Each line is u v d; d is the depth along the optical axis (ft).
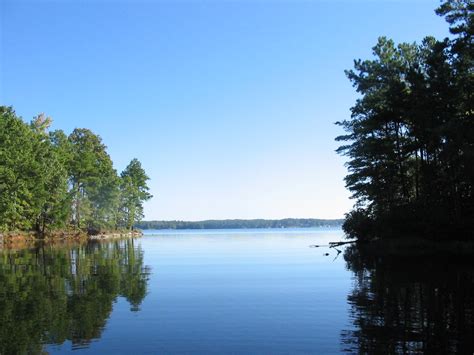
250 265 106.52
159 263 111.65
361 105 153.07
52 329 41.91
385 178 146.51
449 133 101.86
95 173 292.81
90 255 136.87
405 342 35.91
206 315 47.80
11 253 143.84
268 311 49.55
